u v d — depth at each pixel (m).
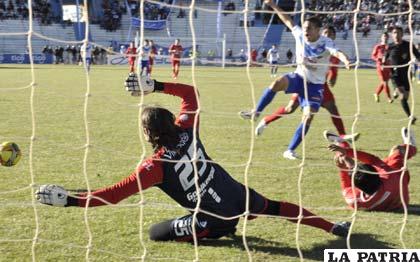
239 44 37.78
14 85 17.33
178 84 4.19
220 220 3.92
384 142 8.35
